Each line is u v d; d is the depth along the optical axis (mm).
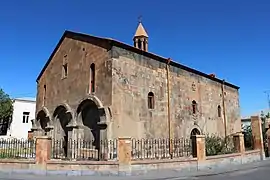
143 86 21953
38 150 16156
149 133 21656
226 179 14891
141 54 22297
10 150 19500
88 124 21859
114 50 20328
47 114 25859
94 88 21297
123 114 19969
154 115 22422
